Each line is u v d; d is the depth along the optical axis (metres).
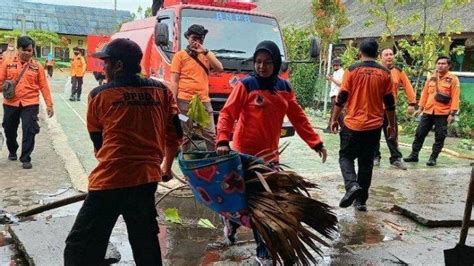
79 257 3.48
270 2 36.62
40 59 42.28
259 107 4.31
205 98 7.30
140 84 3.48
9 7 50.78
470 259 4.08
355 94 6.01
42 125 12.49
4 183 7.08
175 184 7.11
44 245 4.69
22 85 7.83
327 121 15.73
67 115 14.42
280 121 4.43
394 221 5.99
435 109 9.38
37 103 8.01
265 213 3.90
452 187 7.83
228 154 4.05
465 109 13.87
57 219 5.40
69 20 51.97
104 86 3.41
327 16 19.22
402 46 14.45
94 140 3.50
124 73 3.45
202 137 4.68
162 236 5.18
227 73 8.74
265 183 3.89
